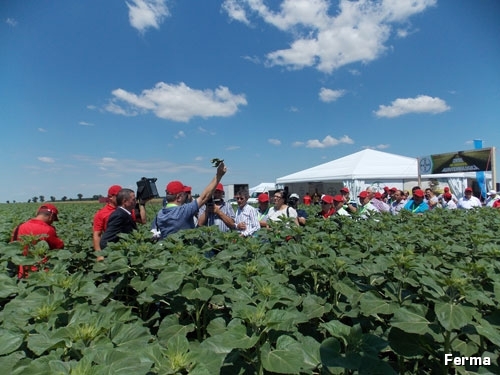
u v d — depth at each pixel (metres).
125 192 6.30
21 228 5.87
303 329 3.62
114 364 1.89
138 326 2.52
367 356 2.22
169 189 6.58
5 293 3.30
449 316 2.44
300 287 4.18
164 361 2.05
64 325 2.60
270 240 5.88
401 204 13.99
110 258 4.12
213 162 6.12
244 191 8.52
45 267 4.62
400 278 3.29
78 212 19.72
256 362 2.43
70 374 1.77
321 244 4.82
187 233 5.54
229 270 4.22
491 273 3.37
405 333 2.76
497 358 2.71
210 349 2.42
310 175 31.38
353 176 25.86
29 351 2.33
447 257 5.01
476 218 8.92
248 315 2.40
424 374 3.10
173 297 3.50
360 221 8.30
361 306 3.01
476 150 23.09
